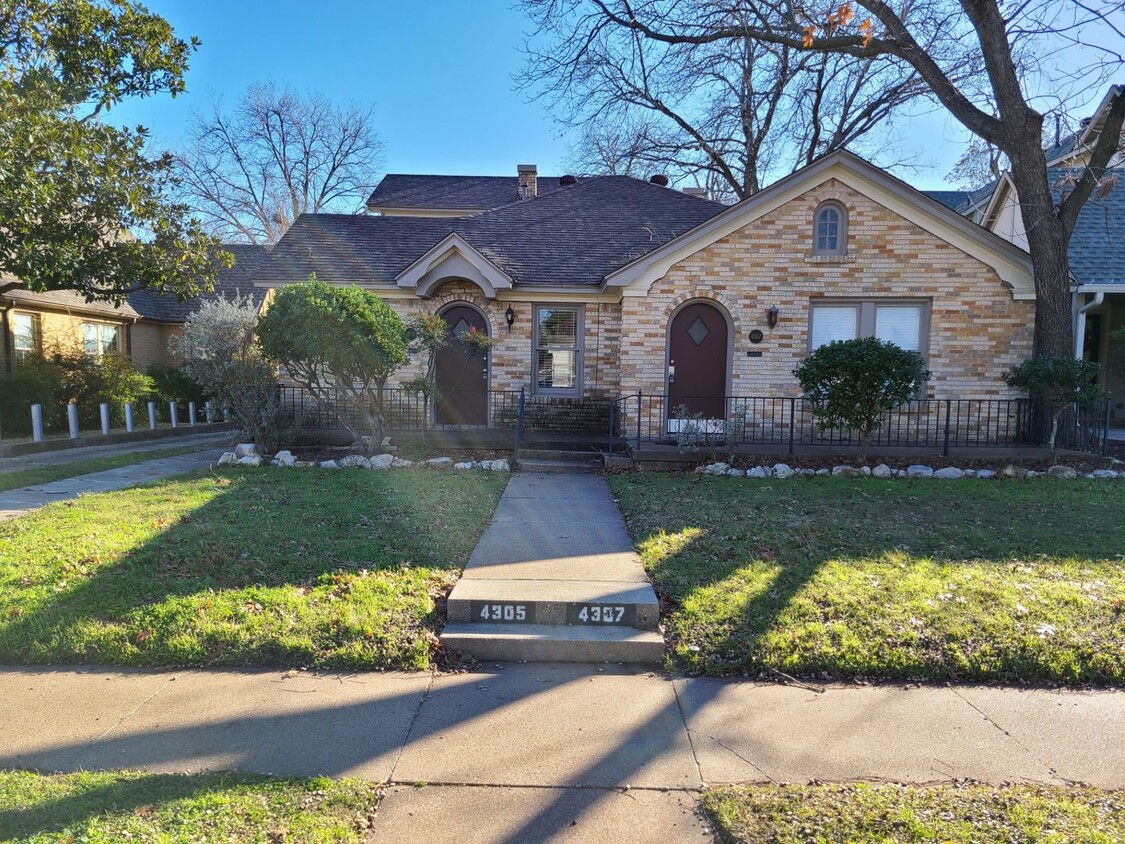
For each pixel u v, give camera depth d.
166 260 11.99
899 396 8.80
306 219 14.79
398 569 4.97
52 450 12.73
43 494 8.00
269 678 3.69
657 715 3.34
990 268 10.73
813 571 4.97
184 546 5.34
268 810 2.56
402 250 13.76
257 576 4.77
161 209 11.71
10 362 15.05
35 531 5.83
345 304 8.98
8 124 8.49
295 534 5.73
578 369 12.84
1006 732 3.19
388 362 9.45
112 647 3.88
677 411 10.74
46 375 14.48
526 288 12.37
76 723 3.20
